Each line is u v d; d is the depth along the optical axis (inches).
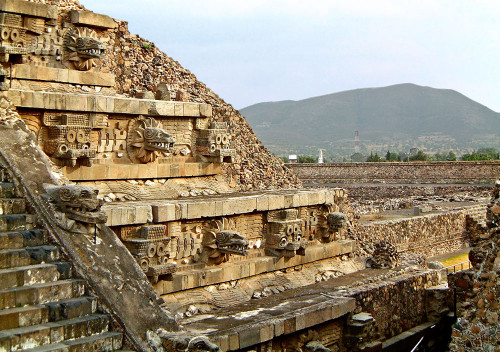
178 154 997.8
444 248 1955.0
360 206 2258.9
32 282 512.1
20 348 462.0
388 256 1172.5
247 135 1279.5
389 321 1036.5
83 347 481.4
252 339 753.6
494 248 625.0
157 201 863.1
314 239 1083.3
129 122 909.2
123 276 550.0
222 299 859.4
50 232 553.3
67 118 812.6
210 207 863.1
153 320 529.3
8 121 636.7
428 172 3149.6
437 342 1120.8
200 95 1234.0
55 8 878.4
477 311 619.2
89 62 923.4
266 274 959.6
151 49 1164.5
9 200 561.0
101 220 567.5
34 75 851.4
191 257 855.1
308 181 3331.7
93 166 852.0
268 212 975.6
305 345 862.5
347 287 999.0
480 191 2728.8
